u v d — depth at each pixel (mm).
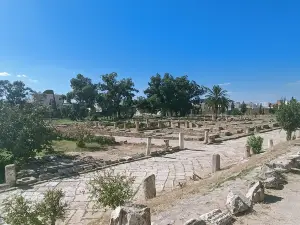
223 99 64188
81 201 10789
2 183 13281
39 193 11844
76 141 25781
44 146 18953
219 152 21531
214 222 5941
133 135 33250
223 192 8383
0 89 65875
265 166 9422
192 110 88125
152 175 10297
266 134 33125
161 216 6836
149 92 80500
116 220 5078
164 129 39062
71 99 77188
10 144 16156
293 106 21812
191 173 15023
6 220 7266
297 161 11250
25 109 17906
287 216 6566
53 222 7535
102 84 75562
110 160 17531
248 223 6199
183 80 80188
